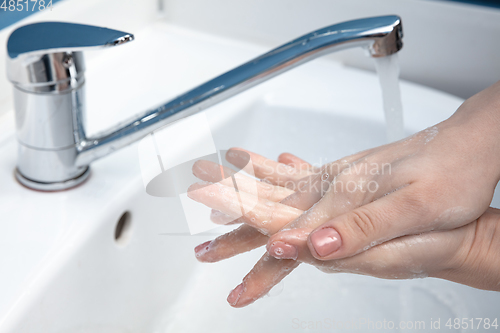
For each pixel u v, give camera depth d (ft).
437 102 1.82
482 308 1.45
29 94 1.17
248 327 1.53
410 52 2.02
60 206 1.29
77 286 1.22
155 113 1.16
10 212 1.26
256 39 2.21
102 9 1.90
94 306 1.31
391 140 1.32
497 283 1.04
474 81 1.96
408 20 1.95
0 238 1.18
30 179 1.33
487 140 1.01
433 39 1.95
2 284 1.07
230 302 1.05
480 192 0.95
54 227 1.22
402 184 0.95
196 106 1.12
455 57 1.95
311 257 0.93
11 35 1.10
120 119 1.70
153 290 1.56
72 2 1.79
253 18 2.17
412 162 0.96
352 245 0.87
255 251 1.62
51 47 1.07
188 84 1.94
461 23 1.88
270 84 1.95
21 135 1.26
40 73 1.13
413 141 1.04
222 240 1.16
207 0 2.19
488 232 0.99
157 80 1.96
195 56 2.09
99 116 1.72
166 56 2.09
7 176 1.38
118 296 1.41
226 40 2.23
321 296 1.56
